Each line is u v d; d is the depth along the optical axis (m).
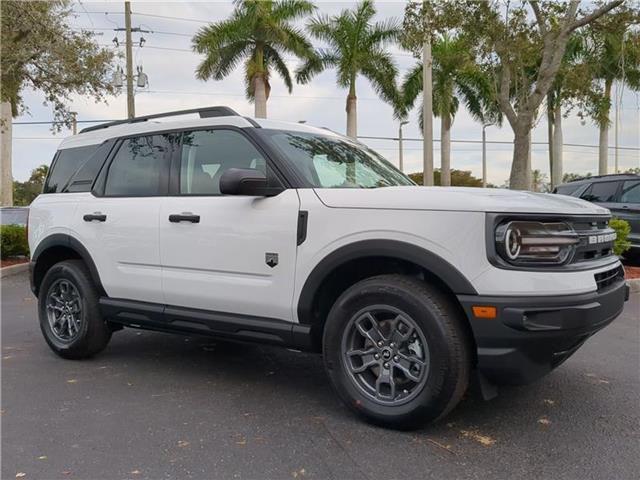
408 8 12.51
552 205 3.36
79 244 4.99
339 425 3.58
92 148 5.29
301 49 23.30
